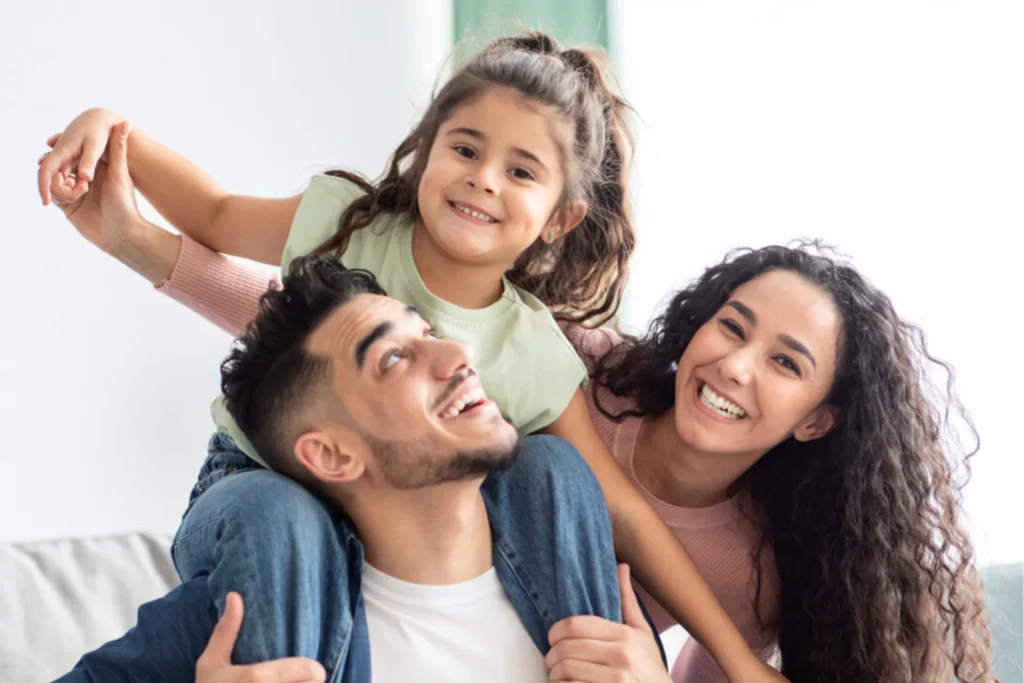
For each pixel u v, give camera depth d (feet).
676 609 4.96
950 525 5.34
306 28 8.74
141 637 4.00
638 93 8.87
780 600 5.55
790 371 4.97
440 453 4.07
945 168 7.98
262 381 4.25
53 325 7.59
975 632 5.47
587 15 8.91
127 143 5.12
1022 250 7.73
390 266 4.83
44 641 4.98
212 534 4.04
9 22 7.39
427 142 4.80
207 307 5.30
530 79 4.61
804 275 5.13
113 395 7.84
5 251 7.40
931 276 7.96
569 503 4.53
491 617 4.33
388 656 4.16
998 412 7.66
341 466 4.17
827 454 5.32
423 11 9.38
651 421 5.49
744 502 5.52
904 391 5.18
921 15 8.10
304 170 8.73
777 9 8.55
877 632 5.18
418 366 4.12
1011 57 7.86
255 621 3.83
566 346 5.00
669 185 8.81
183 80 8.12
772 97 8.55
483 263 4.74
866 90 8.26
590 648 4.20
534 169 4.57
